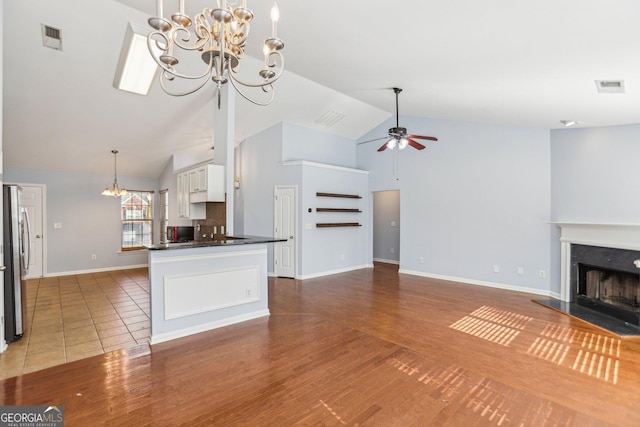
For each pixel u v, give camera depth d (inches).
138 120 210.4
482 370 103.7
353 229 284.0
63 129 203.6
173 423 77.8
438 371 103.1
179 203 235.9
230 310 145.9
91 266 272.8
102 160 256.4
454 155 235.3
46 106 178.9
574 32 84.9
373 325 144.4
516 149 207.5
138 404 85.2
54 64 151.3
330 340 127.6
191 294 134.3
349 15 97.4
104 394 89.7
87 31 137.0
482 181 221.9
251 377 99.3
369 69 148.1
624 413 81.4
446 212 239.5
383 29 103.8
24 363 107.7
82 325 144.7
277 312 163.3
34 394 89.5
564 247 181.2
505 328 140.5
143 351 117.4
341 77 169.2
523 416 80.3
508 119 192.2
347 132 288.0
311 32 114.4
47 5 122.8
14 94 164.7
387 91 184.1
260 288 156.3
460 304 176.7
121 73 162.2
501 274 213.9
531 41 94.0
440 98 177.9
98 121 202.4
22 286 134.4
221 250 142.6
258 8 100.0
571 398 88.0
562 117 163.6
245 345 122.8
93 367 105.3
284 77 200.5
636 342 125.0
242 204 277.3
